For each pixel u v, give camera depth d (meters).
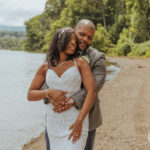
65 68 2.37
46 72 2.52
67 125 2.39
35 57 43.47
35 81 2.56
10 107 8.00
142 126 5.29
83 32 2.54
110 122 5.66
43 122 6.32
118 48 38.16
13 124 6.15
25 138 5.17
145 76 13.72
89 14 49.41
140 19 36.50
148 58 29.47
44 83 2.58
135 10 36.72
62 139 2.40
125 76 14.19
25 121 6.41
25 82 14.72
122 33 42.38
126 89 9.96
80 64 2.38
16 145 4.83
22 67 24.53
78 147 2.36
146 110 6.58
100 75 2.51
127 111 6.55
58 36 2.38
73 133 2.35
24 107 8.01
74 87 2.38
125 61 26.30
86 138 2.48
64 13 52.66
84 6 48.12
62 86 2.37
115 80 12.76
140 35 37.62
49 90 2.40
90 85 2.36
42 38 78.44
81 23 2.58
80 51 2.58
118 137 4.74
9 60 34.94
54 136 2.45
